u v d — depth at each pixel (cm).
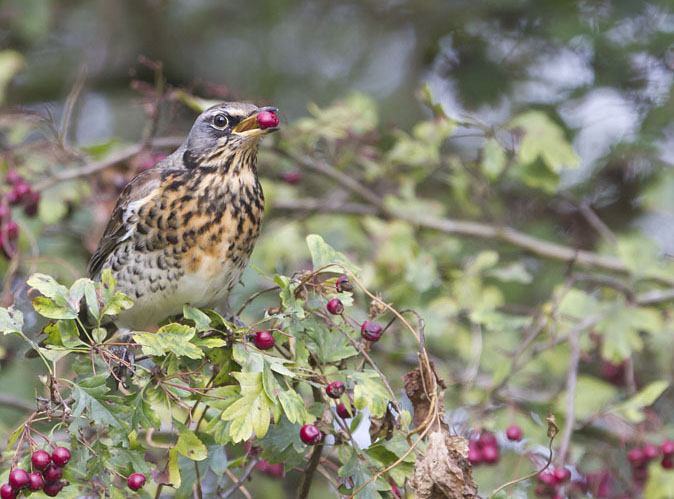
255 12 1634
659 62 1309
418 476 621
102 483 681
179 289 883
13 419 1143
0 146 1162
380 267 1138
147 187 885
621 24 1305
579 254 1231
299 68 1620
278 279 686
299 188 1338
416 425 684
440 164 1244
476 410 994
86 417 661
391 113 1546
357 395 666
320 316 710
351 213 1249
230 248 889
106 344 657
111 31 1700
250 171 906
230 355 695
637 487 1023
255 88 1599
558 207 1416
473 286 1143
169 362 665
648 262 1166
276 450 701
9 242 1069
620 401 1079
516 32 1417
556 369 1138
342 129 1202
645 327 1067
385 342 1096
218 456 750
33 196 1137
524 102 1392
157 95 1129
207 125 898
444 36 1467
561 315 1085
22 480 639
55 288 653
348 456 679
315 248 717
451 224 1230
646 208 1347
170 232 873
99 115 1678
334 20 1641
